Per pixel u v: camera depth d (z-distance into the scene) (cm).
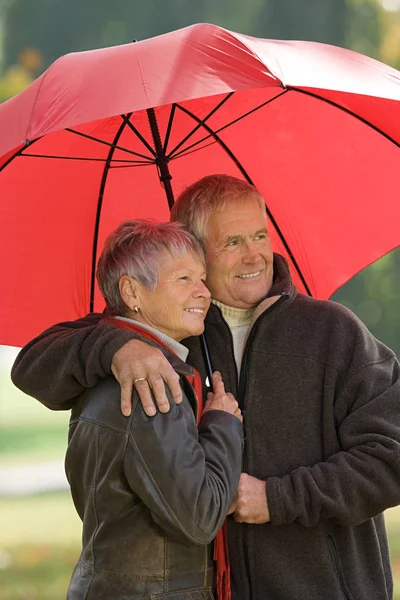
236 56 720
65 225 998
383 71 804
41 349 821
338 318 845
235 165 1002
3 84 5359
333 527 823
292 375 836
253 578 820
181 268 796
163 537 754
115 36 5756
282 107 952
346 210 980
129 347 759
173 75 718
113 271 800
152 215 1027
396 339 5144
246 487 800
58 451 4125
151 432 731
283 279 869
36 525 2695
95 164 991
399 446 793
